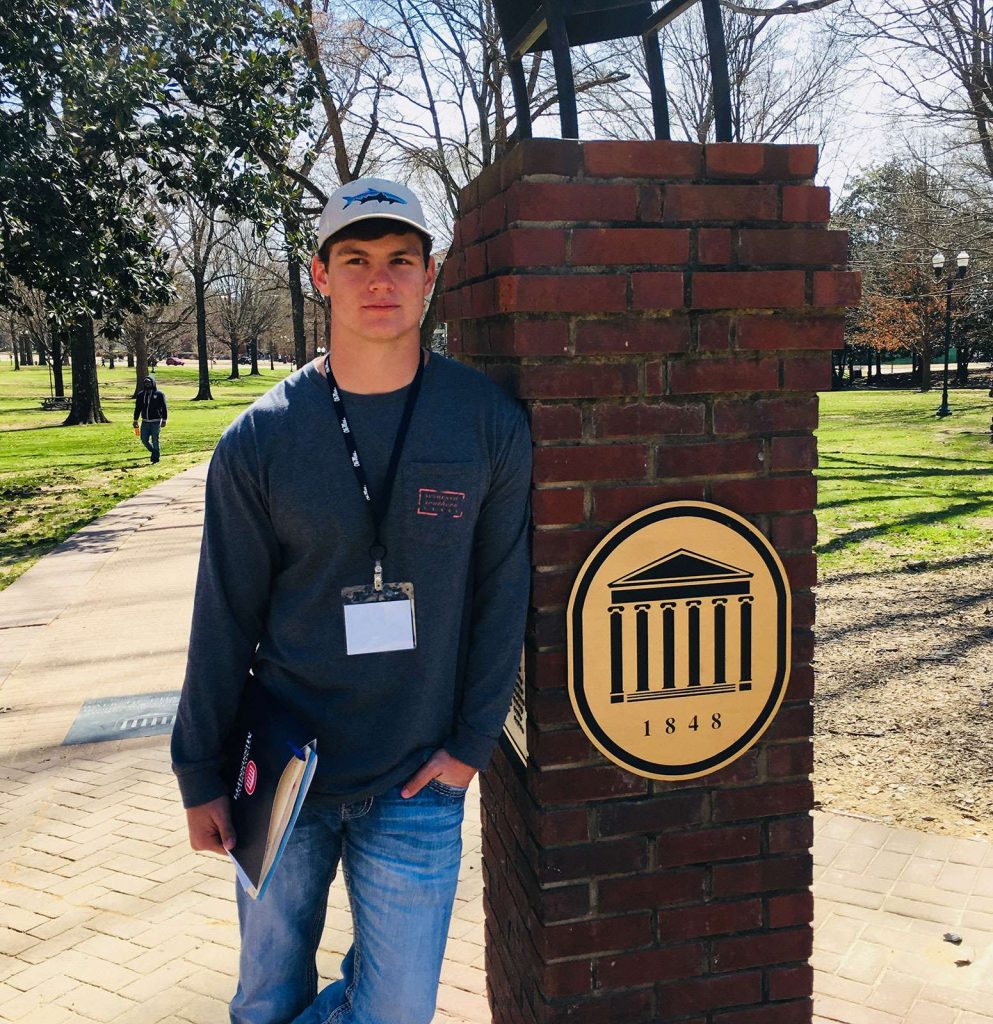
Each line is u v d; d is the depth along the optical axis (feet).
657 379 5.92
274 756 5.51
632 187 5.69
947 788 13.02
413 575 5.67
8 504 46.21
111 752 15.53
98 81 36.06
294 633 5.78
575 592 5.98
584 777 6.12
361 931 6.02
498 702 5.82
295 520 5.54
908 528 32.50
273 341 268.62
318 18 50.31
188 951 9.87
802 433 6.20
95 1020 8.78
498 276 5.85
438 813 5.92
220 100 41.06
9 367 248.73
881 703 16.57
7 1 33.04
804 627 6.36
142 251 40.29
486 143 48.85
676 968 6.36
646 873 6.26
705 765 6.26
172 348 281.95
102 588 27.58
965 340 145.28
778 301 5.91
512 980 7.16
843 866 10.91
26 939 10.21
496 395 5.79
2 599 26.68
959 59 39.32
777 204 5.90
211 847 6.18
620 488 5.99
